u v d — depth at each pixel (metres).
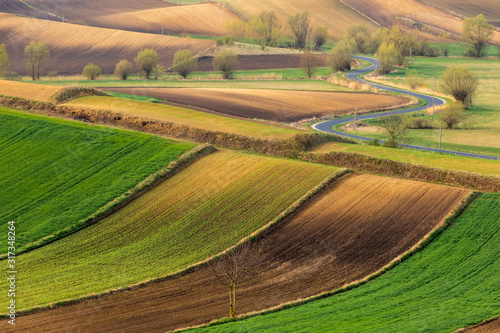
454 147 61.78
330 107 87.00
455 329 18.70
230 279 23.30
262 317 21.20
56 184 36.31
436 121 80.38
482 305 20.98
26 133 43.44
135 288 24.62
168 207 33.59
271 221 30.91
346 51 136.88
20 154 40.25
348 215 31.09
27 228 31.03
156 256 27.81
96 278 25.52
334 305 21.94
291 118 76.56
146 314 22.41
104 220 32.28
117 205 33.91
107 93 67.69
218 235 29.84
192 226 31.06
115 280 25.31
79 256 27.98
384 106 90.31
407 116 79.62
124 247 28.94
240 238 29.38
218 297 23.73
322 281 24.86
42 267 26.72
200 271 26.20
